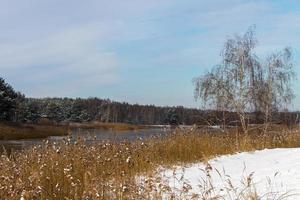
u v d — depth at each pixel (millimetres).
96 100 95062
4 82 66688
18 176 7750
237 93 26094
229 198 7008
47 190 7129
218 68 27016
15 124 61375
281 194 6941
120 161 9828
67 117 91688
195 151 12875
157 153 12398
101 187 6918
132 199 6727
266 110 26094
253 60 26828
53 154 9508
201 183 8641
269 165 10062
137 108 88375
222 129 18500
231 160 12125
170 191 7293
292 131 20031
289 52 27750
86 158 9602
